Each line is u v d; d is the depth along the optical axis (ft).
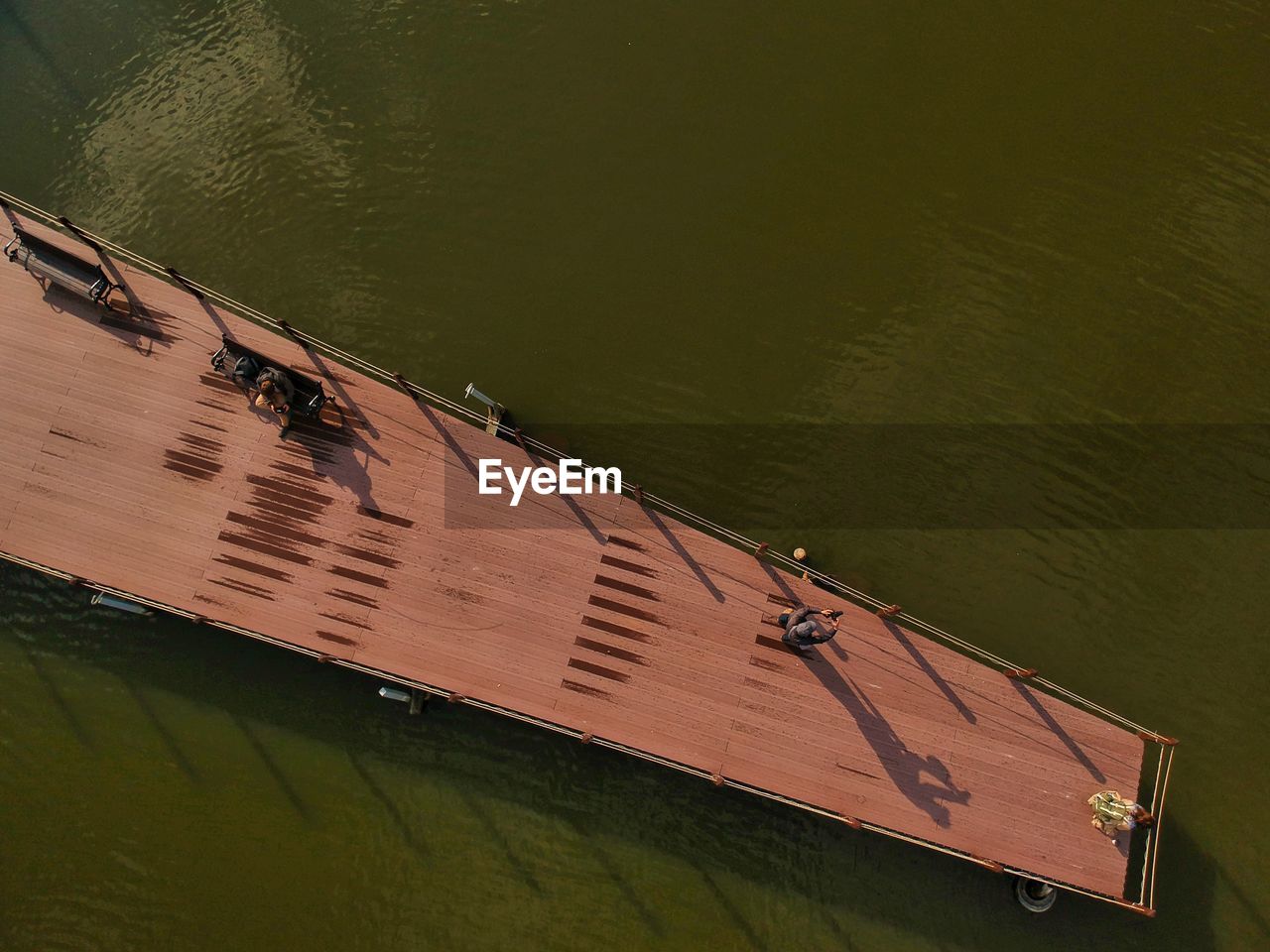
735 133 74.95
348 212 73.10
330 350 65.51
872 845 62.64
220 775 64.95
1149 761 62.69
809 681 61.05
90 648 66.74
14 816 64.54
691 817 63.52
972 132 74.38
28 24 76.18
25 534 63.62
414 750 65.05
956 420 68.13
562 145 74.84
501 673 61.36
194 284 71.41
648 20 77.15
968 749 60.13
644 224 73.00
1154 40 75.51
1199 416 67.31
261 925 62.80
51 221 72.33
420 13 77.15
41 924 62.95
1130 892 61.36
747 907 62.34
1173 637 63.98
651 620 61.98
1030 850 58.65
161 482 64.18
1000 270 71.00
